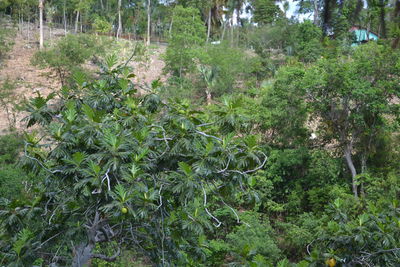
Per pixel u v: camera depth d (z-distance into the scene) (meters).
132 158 4.31
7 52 40.44
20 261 4.57
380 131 19.95
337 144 22.55
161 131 4.92
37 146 4.76
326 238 6.75
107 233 5.58
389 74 18.39
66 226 4.96
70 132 4.45
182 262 5.98
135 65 40.22
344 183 19.92
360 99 18.44
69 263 5.33
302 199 20.59
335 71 18.12
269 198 21.27
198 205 5.08
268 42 39.62
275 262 15.51
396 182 17.70
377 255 6.20
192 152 4.69
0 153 21.03
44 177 5.42
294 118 21.48
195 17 38.47
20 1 46.00
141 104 5.66
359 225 6.44
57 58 25.62
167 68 37.31
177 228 5.33
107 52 33.94
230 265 4.45
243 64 36.56
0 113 27.77
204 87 34.88
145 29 59.50
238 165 4.54
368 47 17.94
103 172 4.11
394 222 6.38
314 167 20.66
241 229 16.11
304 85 19.05
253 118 22.03
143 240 6.04
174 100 5.52
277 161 20.91
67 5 54.00
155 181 4.69
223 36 45.22
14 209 4.83
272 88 22.75
